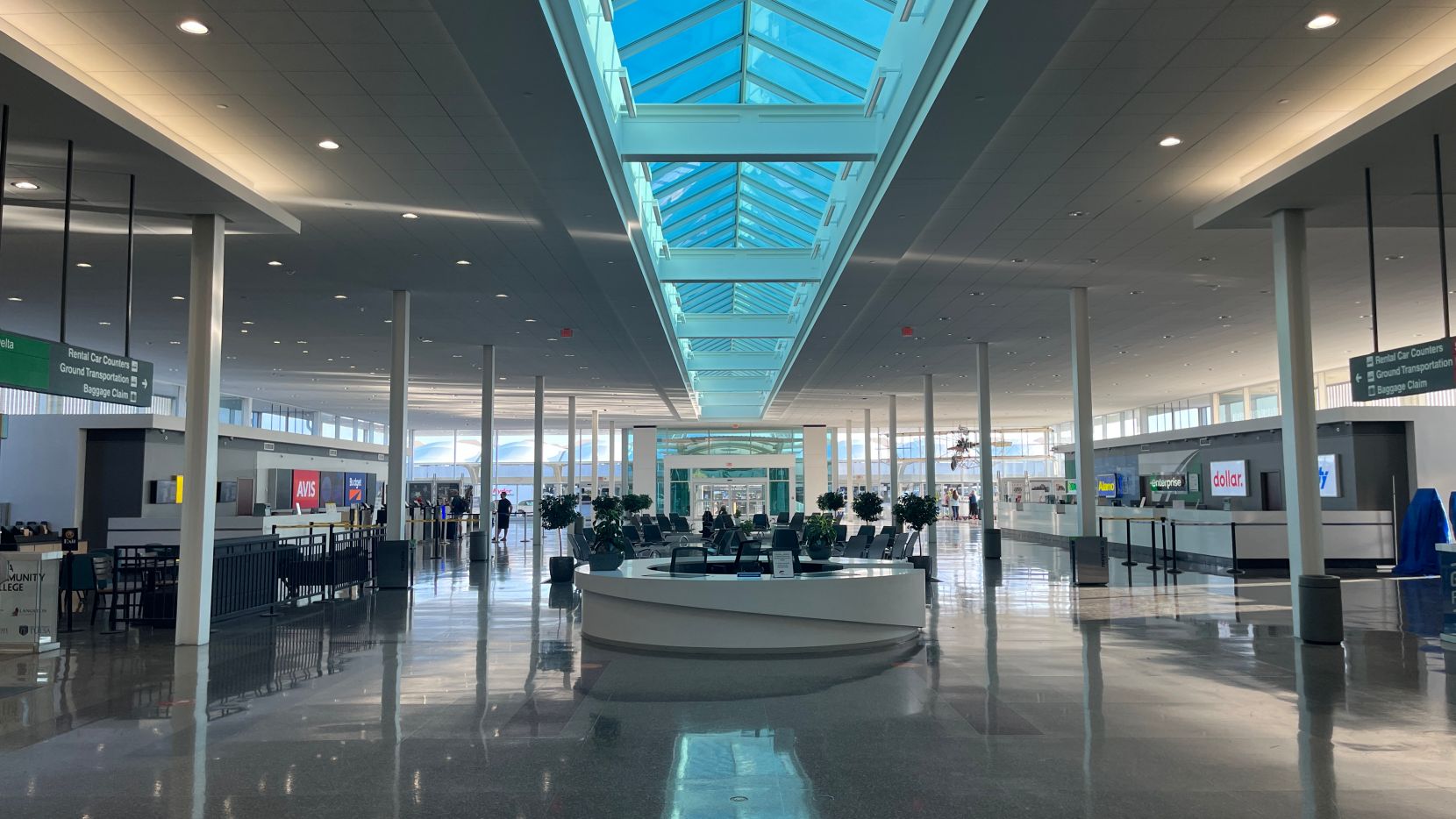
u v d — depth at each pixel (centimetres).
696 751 552
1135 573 1816
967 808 454
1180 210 1157
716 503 4606
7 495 1966
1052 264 1444
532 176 1011
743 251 1612
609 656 891
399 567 1512
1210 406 3616
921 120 834
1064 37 672
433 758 539
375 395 3453
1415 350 841
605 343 2192
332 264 1409
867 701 689
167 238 1222
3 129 704
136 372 878
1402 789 480
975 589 1488
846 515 4944
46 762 536
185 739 585
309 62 745
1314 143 920
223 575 1133
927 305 1778
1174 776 503
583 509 4297
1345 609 1254
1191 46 723
